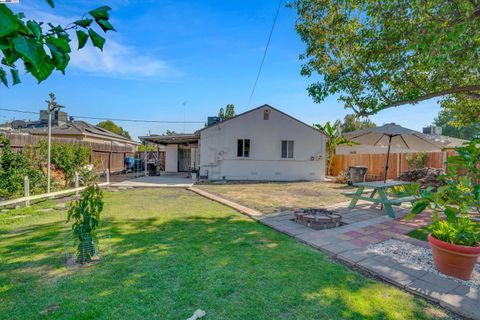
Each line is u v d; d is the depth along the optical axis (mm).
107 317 2189
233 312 2285
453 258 2969
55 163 8969
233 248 3807
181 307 2348
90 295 2516
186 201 7789
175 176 15992
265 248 3836
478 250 2871
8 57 813
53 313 2230
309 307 2381
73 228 3277
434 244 3143
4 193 6652
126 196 8648
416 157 11859
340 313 2301
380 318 2250
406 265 3297
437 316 2299
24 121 22000
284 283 2805
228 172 14273
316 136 14914
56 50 916
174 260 3338
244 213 6172
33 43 812
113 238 4188
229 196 8758
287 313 2291
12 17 721
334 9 5992
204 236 4352
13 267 3100
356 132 7855
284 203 7574
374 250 3807
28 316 2188
